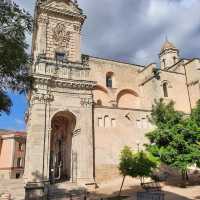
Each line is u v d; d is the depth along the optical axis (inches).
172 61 2527.1
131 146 1480.1
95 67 1911.9
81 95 1434.5
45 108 1323.8
